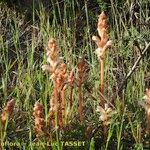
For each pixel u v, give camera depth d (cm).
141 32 498
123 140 343
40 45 514
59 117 333
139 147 304
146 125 333
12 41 526
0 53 484
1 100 420
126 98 393
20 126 376
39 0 591
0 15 570
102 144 334
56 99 314
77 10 597
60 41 493
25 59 500
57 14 582
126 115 350
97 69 453
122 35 505
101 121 339
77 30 557
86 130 334
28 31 548
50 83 407
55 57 307
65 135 333
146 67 455
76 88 387
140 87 396
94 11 595
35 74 447
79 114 359
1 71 478
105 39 321
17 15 588
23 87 423
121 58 481
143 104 306
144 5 569
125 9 568
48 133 320
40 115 315
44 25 524
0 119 303
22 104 415
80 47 525
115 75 454
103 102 346
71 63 445
